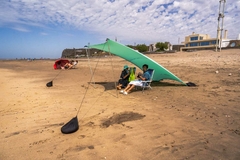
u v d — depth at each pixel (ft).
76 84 34.27
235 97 20.81
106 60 98.63
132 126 14.33
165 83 31.65
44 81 38.78
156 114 16.81
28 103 21.86
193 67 45.96
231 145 11.12
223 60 51.13
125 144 11.66
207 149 10.77
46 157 10.55
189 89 26.12
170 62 59.72
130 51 24.59
